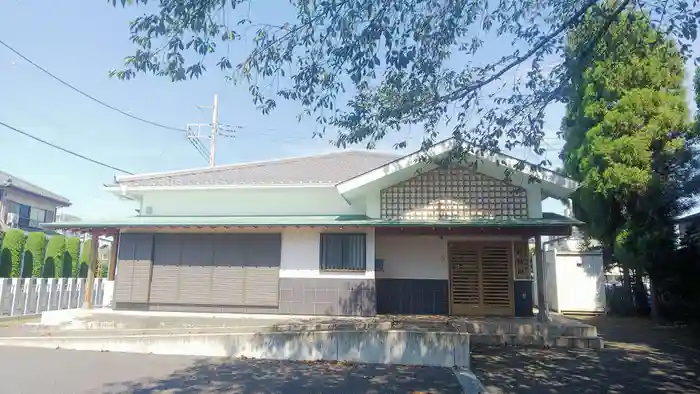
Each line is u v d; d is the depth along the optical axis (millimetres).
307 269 12062
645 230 13930
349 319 11094
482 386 6660
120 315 11656
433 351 8164
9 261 16031
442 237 12680
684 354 9148
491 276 12406
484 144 7090
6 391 6043
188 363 8008
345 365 8047
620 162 13781
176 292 12430
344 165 15781
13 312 13305
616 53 6164
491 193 11680
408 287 12641
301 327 9672
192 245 12625
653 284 14820
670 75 13859
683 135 13820
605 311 16141
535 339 9977
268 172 14938
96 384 6473
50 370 7289
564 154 15984
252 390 6312
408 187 12008
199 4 4742
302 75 6035
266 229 12172
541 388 6648
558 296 16609
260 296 12109
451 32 6031
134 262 12656
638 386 6766
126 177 14250
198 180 13961
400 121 6887
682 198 14023
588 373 7559
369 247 11898
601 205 14680
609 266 17312
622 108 13844
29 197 26484
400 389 6477
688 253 13391
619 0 5711
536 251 11156
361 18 5488
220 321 10797
